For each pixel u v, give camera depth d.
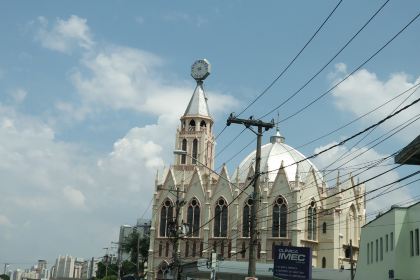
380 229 57.38
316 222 118.38
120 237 179.75
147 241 155.75
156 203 132.38
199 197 127.31
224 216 123.56
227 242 120.81
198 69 144.88
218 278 92.56
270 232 116.31
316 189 118.69
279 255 45.75
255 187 38.16
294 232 113.81
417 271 49.03
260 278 92.50
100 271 185.88
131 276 132.00
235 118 38.75
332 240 117.06
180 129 140.00
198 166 134.75
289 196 116.81
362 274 63.91
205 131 138.38
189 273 94.88
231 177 130.12
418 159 27.30
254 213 37.53
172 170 133.62
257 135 38.94
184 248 124.75
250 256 36.88
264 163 127.88
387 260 54.12
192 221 126.44
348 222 120.19
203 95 143.25
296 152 132.62
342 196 119.00
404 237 51.97
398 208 52.66
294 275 44.91
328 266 116.12
